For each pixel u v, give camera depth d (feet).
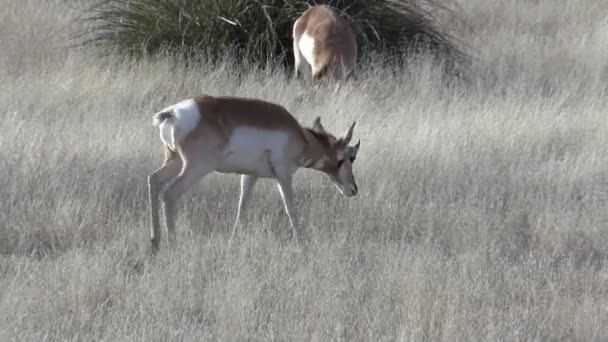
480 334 73.77
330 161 96.73
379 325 74.54
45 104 132.57
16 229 93.04
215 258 87.76
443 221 99.60
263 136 91.20
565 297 82.12
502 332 74.54
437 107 136.67
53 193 100.37
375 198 103.86
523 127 127.95
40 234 93.15
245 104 90.89
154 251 90.22
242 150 90.79
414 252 90.33
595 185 112.37
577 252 96.12
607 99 147.84
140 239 92.68
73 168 105.81
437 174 111.34
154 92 143.02
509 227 100.68
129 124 123.95
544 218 102.22
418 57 158.30
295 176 109.91
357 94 139.13
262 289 79.82
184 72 149.28
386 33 164.55
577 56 175.11
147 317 74.08
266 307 77.05
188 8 159.94
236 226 95.66
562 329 75.82
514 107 136.77
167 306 76.48
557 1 209.97
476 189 108.47
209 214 99.91
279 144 92.12
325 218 100.68
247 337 71.72
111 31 163.43
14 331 69.87
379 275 84.12
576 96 149.59
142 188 104.42
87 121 125.80
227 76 150.00
